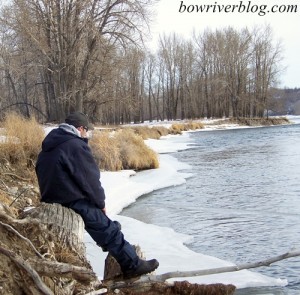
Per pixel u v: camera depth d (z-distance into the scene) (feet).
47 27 105.50
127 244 14.79
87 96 113.39
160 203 40.24
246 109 266.16
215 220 33.58
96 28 99.81
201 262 23.71
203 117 278.46
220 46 267.39
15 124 41.19
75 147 14.02
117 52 108.88
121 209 38.09
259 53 261.65
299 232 29.71
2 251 12.60
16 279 12.82
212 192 44.86
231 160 73.51
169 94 281.54
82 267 13.57
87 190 14.05
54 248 14.89
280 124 251.80
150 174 56.34
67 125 14.40
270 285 20.97
